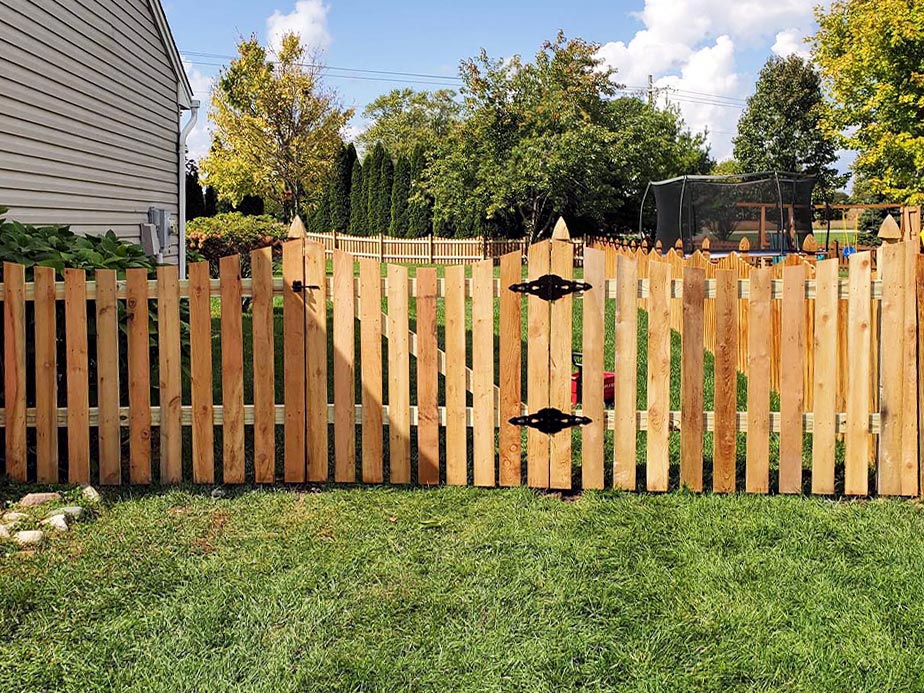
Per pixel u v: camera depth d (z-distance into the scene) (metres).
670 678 2.58
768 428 4.38
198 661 2.66
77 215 8.82
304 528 3.86
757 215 14.98
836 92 17.33
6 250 4.81
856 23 16.11
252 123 33.09
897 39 15.15
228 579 3.27
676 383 7.27
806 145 31.39
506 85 25.80
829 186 31.53
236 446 4.58
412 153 29.64
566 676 2.59
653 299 4.37
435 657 2.70
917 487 4.34
